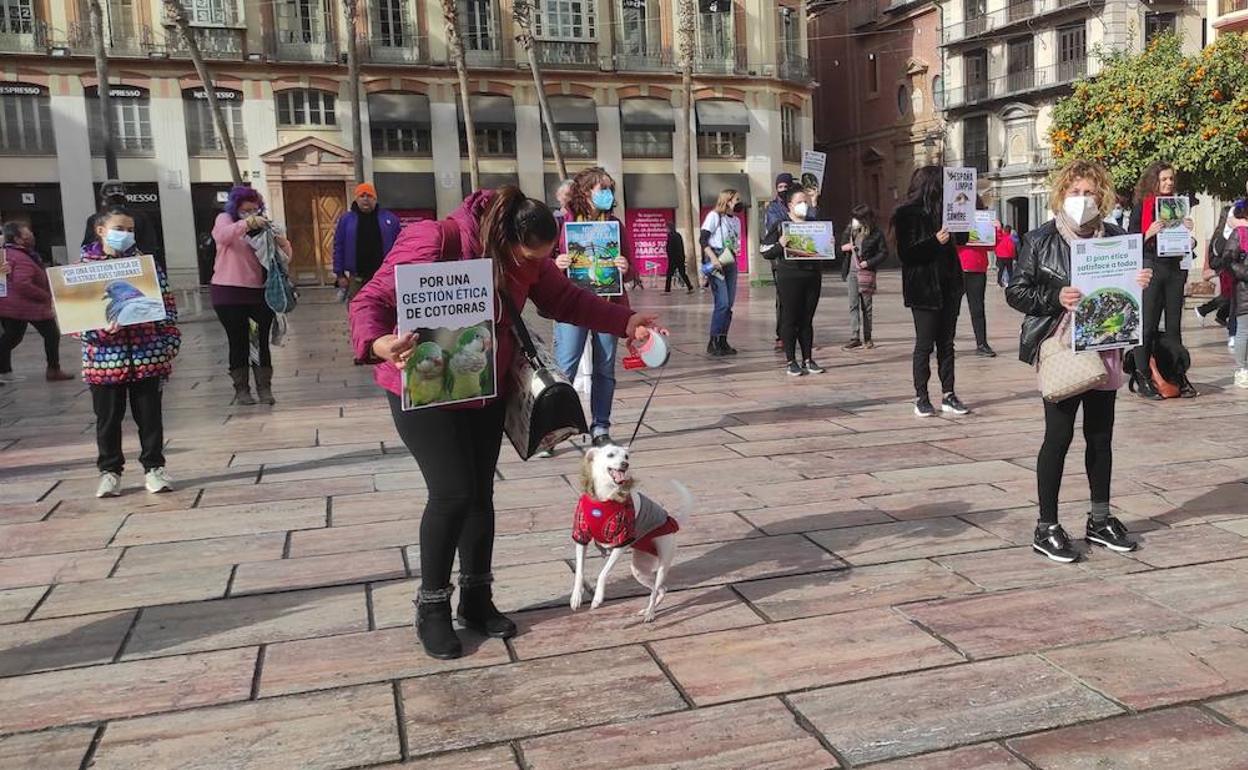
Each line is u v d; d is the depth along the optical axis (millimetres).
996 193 42531
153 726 3102
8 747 2992
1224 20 24906
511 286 3578
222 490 5883
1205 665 3344
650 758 2859
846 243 11852
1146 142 18219
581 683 3334
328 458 6676
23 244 11156
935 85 45156
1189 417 7207
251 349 9062
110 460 5797
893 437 6887
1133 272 4156
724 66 39031
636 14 38156
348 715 3146
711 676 3355
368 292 3396
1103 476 4473
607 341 6715
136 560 4660
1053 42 39469
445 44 36062
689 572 4359
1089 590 4020
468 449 3541
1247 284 8227
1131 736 2920
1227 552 4418
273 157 34375
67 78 32188
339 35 34875
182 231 33625
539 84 29609
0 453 7113
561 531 4977
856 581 4188
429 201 36312
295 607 4055
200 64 25922
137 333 5688
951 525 4898
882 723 3023
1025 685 3234
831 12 51219
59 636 3799
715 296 11406
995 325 14500
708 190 39188
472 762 2863
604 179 6840
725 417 7785
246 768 2852
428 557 3539
